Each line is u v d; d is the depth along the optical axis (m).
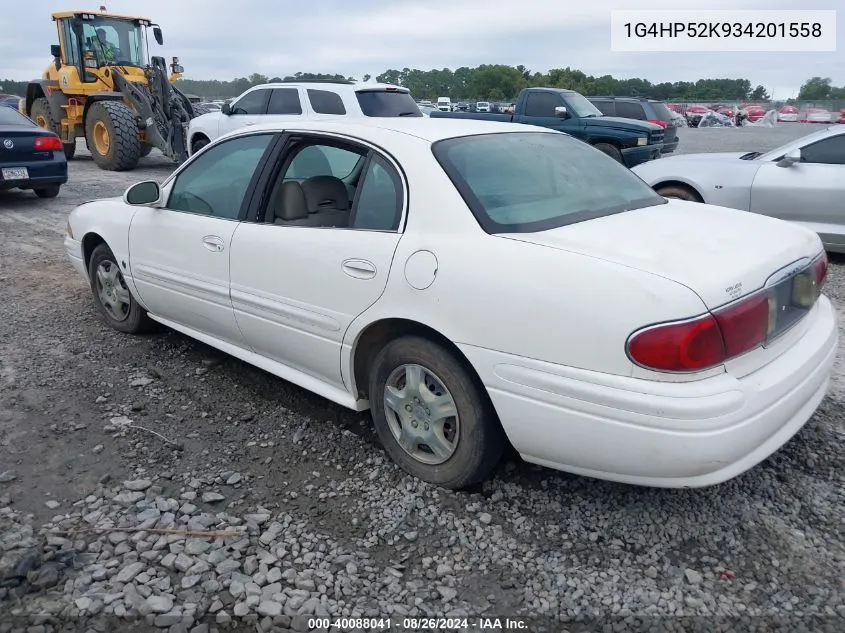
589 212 3.21
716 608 2.50
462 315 2.84
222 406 4.03
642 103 17.53
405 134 3.38
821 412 3.84
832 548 2.79
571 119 14.16
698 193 7.69
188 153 14.95
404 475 3.31
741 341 2.55
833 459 3.39
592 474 2.76
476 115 15.84
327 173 3.67
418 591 2.60
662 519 2.98
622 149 13.77
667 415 2.44
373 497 3.16
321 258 3.36
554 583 2.63
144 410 3.95
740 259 2.73
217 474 3.34
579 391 2.57
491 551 2.81
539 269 2.69
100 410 3.93
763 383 2.61
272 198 3.77
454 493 3.16
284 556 2.77
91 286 5.29
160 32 15.72
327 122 3.72
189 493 3.16
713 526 2.93
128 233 4.62
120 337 5.07
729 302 2.52
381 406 3.31
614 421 2.53
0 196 11.54
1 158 10.22
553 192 3.29
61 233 8.71
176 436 3.68
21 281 6.52
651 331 2.44
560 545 2.84
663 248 2.75
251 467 3.41
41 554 2.71
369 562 2.75
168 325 4.67
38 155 10.59
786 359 2.81
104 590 2.55
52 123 16.27
